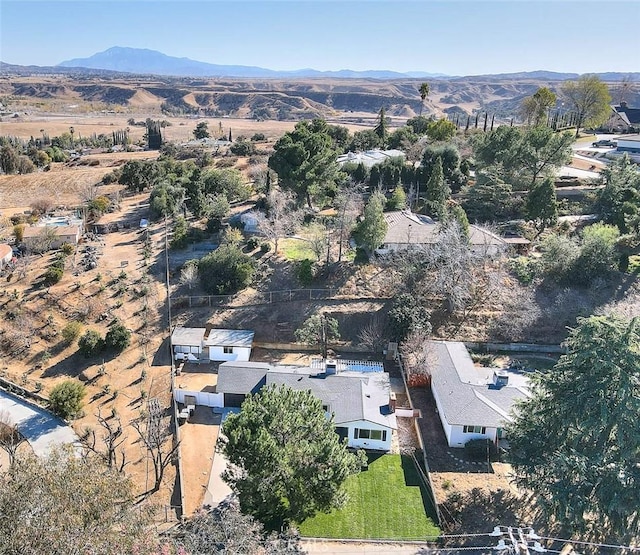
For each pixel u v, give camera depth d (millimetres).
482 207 58250
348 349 42219
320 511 26109
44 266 49625
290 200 57875
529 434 26250
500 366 39438
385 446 31906
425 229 50719
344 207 49938
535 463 25375
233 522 21516
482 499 27781
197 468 29953
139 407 34750
